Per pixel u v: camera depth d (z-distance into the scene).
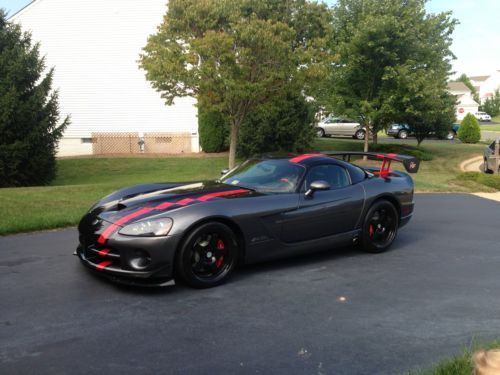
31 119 13.91
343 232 5.66
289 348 3.33
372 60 17.91
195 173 17.19
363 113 18.78
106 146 23.00
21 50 14.27
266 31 11.10
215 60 11.43
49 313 3.83
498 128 51.88
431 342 3.47
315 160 5.66
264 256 4.99
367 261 5.64
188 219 4.33
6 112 13.25
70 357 3.12
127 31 22.62
